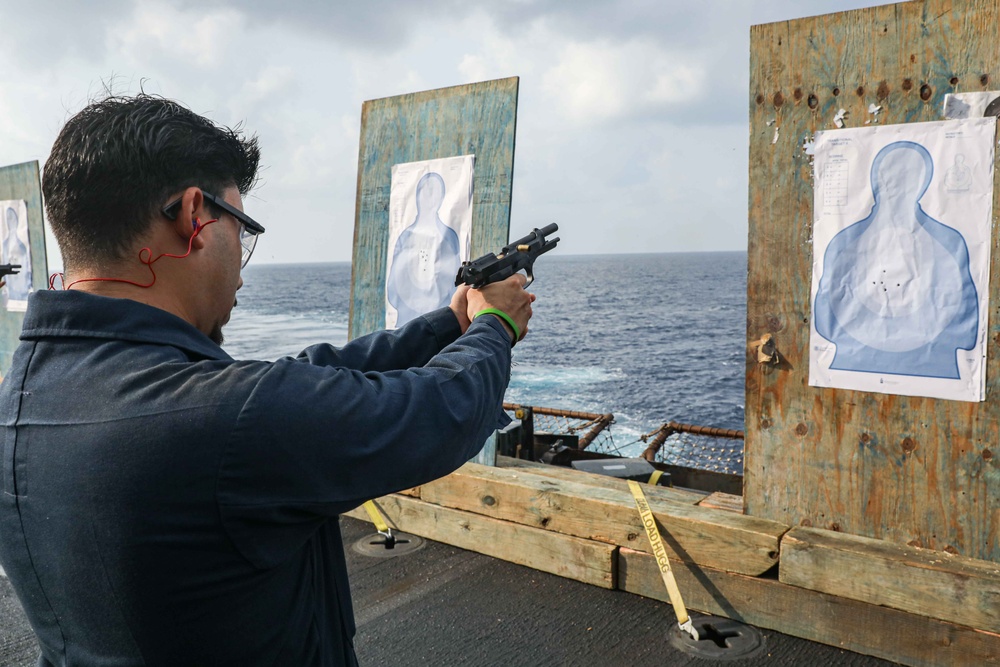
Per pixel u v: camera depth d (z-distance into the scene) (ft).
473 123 13.76
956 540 9.21
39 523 2.98
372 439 3.02
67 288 3.38
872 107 9.48
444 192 14.17
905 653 9.01
